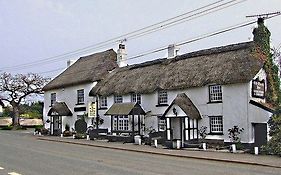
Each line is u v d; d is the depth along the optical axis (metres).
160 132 29.47
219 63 27.97
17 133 48.25
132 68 38.03
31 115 81.62
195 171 14.54
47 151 23.17
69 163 17.02
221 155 20.62
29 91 61.78
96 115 38.97
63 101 45.81
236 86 25.95
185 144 25.48
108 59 43.00
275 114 22.47
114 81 38.03
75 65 49.66
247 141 24.92
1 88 60.66
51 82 50.22
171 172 14.19
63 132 41.47
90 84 40.66
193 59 31.11
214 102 27.25
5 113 81.50
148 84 32.75
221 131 26.78
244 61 26.27
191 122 28.30
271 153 20.86
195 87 28.56
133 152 23.47
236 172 14.36
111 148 26.45
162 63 34.19
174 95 30.55
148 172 14.16
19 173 13.98
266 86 26.88
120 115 34.03
